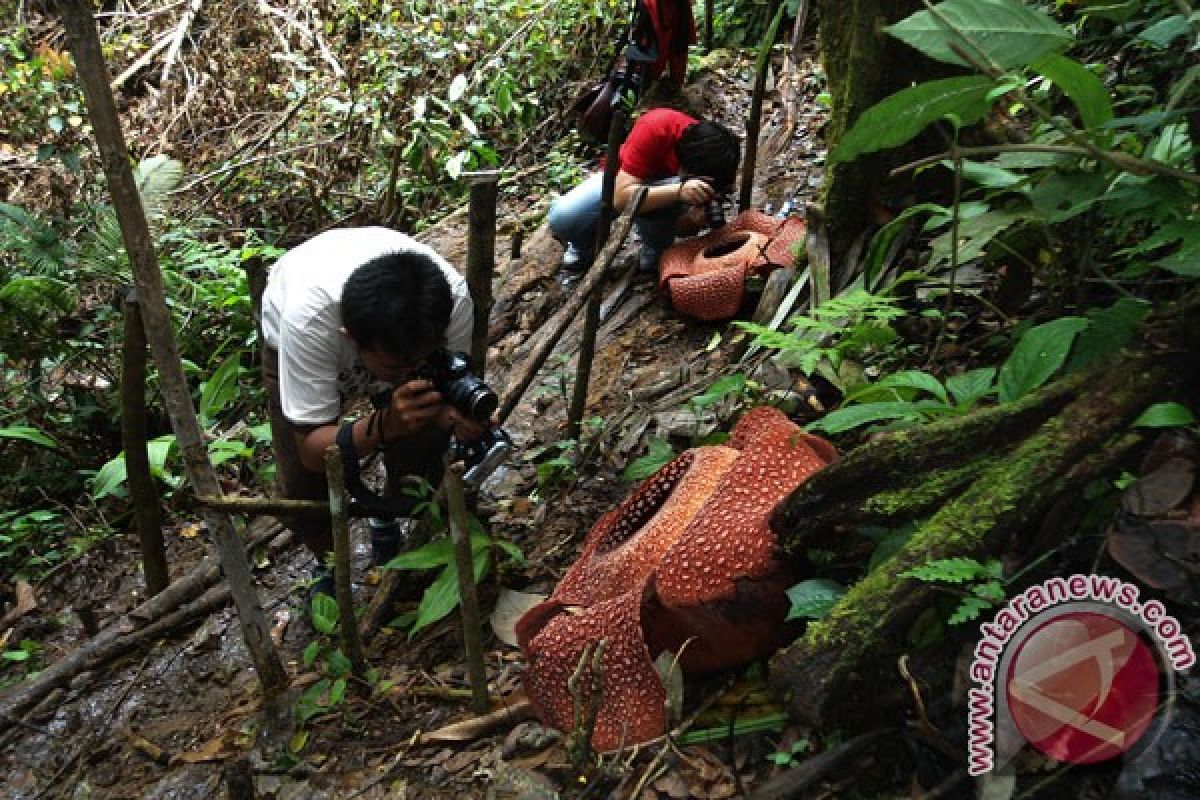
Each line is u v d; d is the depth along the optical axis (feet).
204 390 11.45
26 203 20.54
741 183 15.15
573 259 15.42
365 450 8.59
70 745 9.95
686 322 13.61
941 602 6.85
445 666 9.27
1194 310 6.73
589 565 8.42
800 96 19.03
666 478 8.69
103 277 16.49
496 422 9.34
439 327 7.97
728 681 7.71
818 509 7.36
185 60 26.43
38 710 10.41
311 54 25.05
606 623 7.61
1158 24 7.45
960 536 6.68
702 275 13.24
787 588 7.58
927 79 10.88
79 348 15.31
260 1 25.71
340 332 8.47
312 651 9.25
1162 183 6.97
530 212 18.76
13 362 15.56
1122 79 9.98
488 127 22.59
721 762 7.26
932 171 11.27
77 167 18.04
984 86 6.44
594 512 10.67
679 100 19.58
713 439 10.03
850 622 6.83
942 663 6.82
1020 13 6.03
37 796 9.48
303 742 8.84
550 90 23.07
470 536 8.65
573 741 7.32
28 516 13.62
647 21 17.61
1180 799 5.57
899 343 10.49
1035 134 10.17
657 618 7.55
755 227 14.08
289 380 8.65
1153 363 6.73
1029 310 9.90
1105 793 6.04
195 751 9.34
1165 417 6.39
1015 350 7.30
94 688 10.55
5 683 11.12
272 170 21.72
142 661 10.74
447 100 21.94
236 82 24.81
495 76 22.65
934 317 10.33
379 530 10.42
